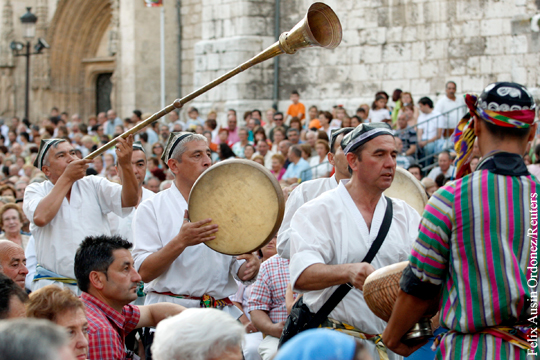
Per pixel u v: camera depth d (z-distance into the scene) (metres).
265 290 5.24
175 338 2.62
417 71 14.99
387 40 15.48
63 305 3.38
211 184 4.21
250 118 15.14
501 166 2.68
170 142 4.68
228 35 18.06
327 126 13.55
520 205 2.62
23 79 26.97
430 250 2.71
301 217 3.70
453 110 11.69
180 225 4.56
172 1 22.39
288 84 17.58
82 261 3.96
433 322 3.52
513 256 2.59
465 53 14.17
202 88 4.18
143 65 22.34
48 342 1.73
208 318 2.67
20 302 3.22
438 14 14.57
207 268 4.52
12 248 4.82
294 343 1.68
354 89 16.17
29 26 21.50
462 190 2.67
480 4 13.90
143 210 4.59
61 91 26.77
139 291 5.53
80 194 5.30
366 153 3.59
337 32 3.79
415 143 11.66
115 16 23.44
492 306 2.57
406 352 3.09
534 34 11.59
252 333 5.52
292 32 3.72
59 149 5.37
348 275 3.36
